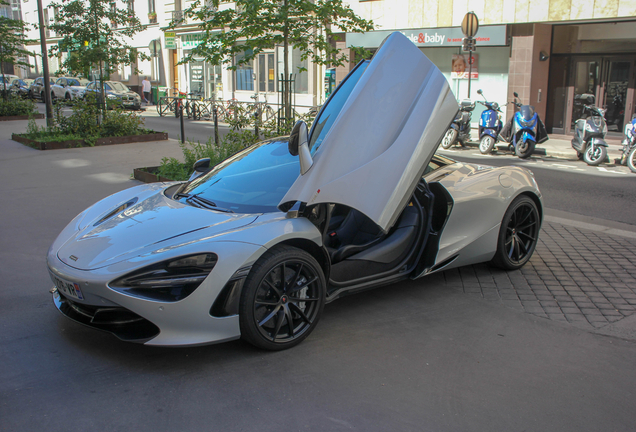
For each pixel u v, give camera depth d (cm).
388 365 302
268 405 262
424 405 264
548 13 1449
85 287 286
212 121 2181
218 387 278
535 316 372
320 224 337
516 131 1197
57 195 745
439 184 406
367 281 369
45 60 1595
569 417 256
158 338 285
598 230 603
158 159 1083
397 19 1752
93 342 325
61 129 1388
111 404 262
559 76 1573
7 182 838
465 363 306
